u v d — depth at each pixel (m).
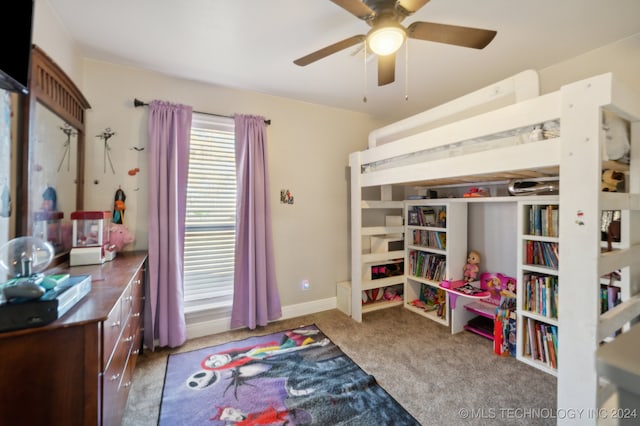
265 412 1.65
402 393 1.81
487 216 2.96
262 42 2.02
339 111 3.36
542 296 2.11
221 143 2.73
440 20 1.79
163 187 2.32
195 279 2.65
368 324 2.87
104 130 2.27
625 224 1.65
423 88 2.78
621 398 0.34
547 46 2.07
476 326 2.67
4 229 1.26
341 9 1.68
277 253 3.00
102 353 1.06
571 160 1.27
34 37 1.50
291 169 3.07
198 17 1.75
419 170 2.19
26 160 1.36
